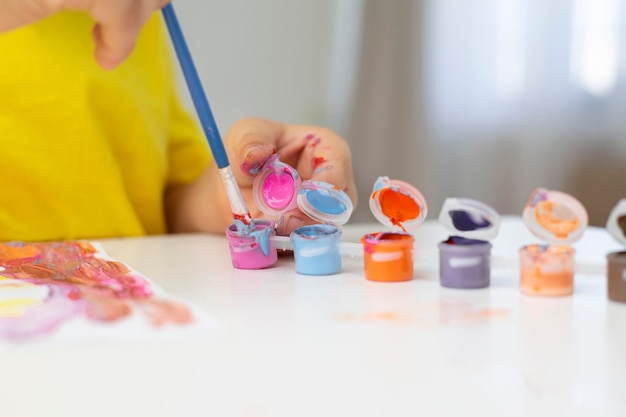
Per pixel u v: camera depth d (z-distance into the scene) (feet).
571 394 0.94
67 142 3.03
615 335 1.20
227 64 4.72
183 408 0.91
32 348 1.12
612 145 5.30
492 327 1.26
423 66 5.15
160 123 3.39
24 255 2.07
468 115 5.30
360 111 5.07
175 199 3.31
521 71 5.30
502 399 0.93
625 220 1.45
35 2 2.16
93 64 3.11
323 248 1.75
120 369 1.04
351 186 2.18
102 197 3.10
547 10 5.26
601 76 5.28
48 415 0.89
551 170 5.38
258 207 1.94
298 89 4.93
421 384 0.98
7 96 2.96
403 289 1.58
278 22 4.82
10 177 2.96
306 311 1.38
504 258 1.66
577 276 1.68
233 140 2.19
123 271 1.76
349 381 0.99
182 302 1.38
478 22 5.24
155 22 3.44
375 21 5.02
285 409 0.90
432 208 5.27
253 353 1.12
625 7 5.22
